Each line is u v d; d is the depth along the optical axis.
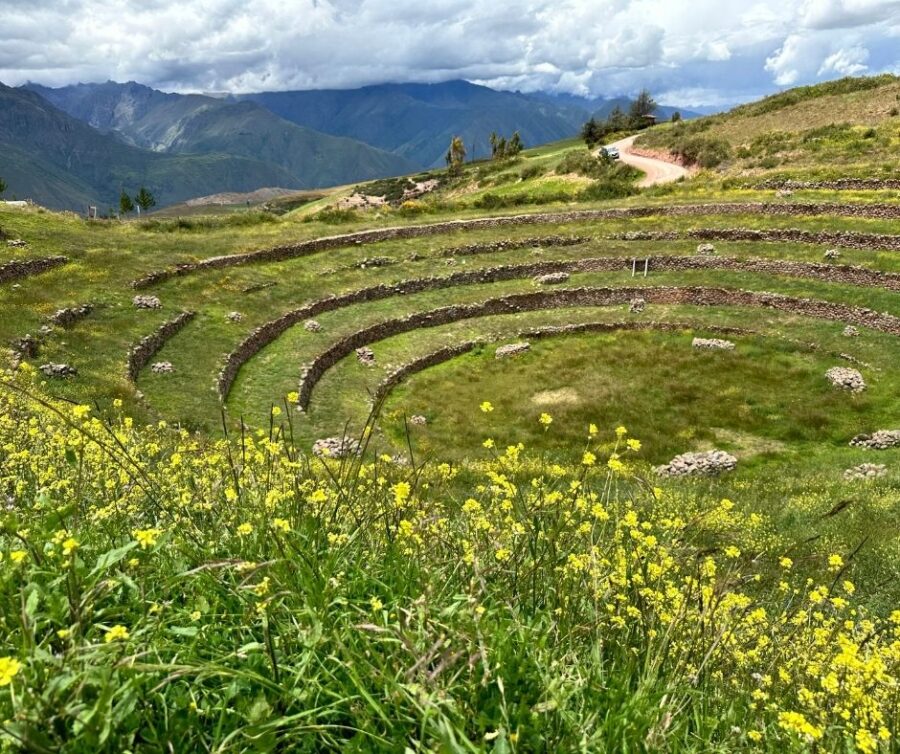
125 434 7.90
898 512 14.31
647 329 36.56
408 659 3.04
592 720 2.96
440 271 43.16
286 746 2.67
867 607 8.43
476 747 2.55
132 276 34.25
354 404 28.72
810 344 32.19
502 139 135.50
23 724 2.29
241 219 52.25
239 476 5.38
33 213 42.81
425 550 4.55
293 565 3.55
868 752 3.42
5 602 3.06
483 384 31.84
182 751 2.54
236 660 3.01
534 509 4.95
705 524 10.23
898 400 26.86
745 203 47.50
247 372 29.42
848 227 41.62
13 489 5.67
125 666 2.53
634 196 57.44
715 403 28.36
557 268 43.69
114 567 3.55
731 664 4.42
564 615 3.92
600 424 27.25
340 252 45.06
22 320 26.08
